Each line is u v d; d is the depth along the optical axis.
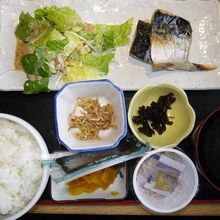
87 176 0.35
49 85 0.37
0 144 0.34
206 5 0.38
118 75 0.38
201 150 0.32
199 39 0.38
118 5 0.38
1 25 0.38
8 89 0.37
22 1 0.38
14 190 0.33
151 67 0.38
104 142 0.34
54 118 0.36
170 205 0.33
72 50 0.38
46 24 0.38
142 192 0.33
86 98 0.36
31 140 0.34
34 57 0.36
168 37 0.36
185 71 0.38
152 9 0.38
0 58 0.38
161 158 0.34
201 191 0.35
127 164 0.35
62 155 0.33
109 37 0.37
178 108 0.36
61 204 0.34
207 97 0.37
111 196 0.34
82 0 0.38
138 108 0.36
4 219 0.31
